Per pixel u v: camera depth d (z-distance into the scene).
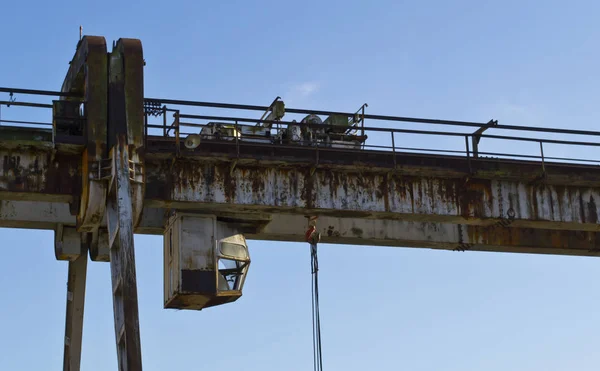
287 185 24.77
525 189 26.70
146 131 23.67
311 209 24.78
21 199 23.17
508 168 26.31
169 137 23.94
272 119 26.59
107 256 26.48
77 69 24.19
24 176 22.94
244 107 24.55
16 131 22.94
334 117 27.48
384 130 25.42
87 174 22.72
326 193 24.98
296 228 27.30
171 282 24.62
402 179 25.69
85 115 23.16
